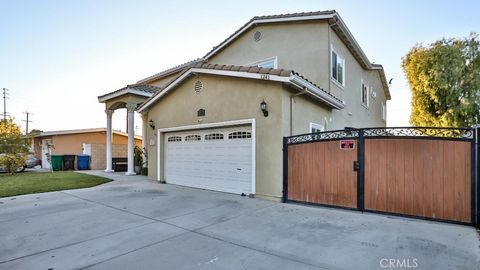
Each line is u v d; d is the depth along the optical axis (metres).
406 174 6.08
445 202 5.68
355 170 6.67
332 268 3.59
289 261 3.80
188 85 10.62
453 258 3.86
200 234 4.99
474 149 5.48
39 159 24.23
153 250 4.24
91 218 6.11
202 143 10.18
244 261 3.81
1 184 11.41
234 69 8.52
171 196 8.64
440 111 17.20
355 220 5.86
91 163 20.45
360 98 15.92
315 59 11.21
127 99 15.41
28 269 3.62
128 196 8.67
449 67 16.73
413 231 5.09
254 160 8.34
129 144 15.26
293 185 7.62
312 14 10.99
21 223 5.73
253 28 13.23
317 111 10.06
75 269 3.61
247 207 7.09
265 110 8.01
